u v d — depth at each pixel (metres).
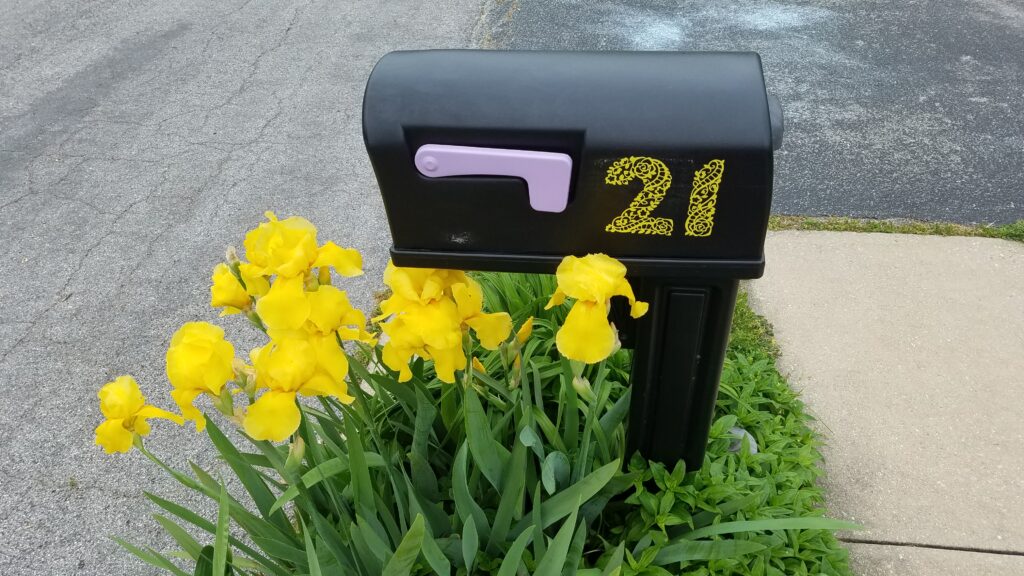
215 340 1.13
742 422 1.90
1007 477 1.95
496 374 1.88
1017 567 1.73
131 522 2.10
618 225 1.19
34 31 5.19
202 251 3.13
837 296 2.57
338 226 3.22
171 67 4.63
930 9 4.86
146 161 3.75
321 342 1.17
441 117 1.13
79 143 3.91
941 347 2.35
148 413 1.19
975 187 3.14
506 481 1.44
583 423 1.80
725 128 1.09
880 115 3.70
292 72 4.50
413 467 1.50
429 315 1.23
